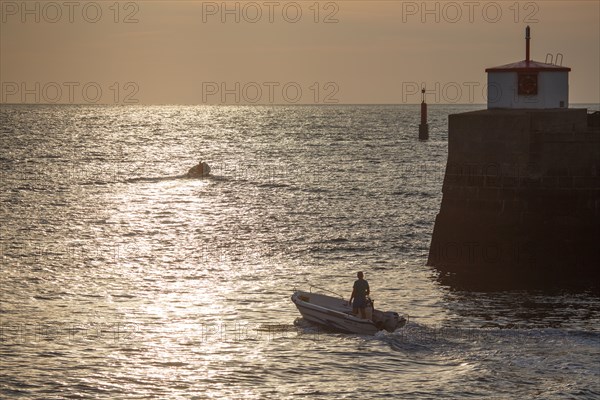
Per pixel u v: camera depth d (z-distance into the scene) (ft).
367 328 151.94
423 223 275.80
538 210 187.42
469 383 129.18
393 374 133.49
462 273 194.59
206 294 180.45
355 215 295.28
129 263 211.20
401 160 547.08
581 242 185.68
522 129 187.01
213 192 371.56
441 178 426.92
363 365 137.39
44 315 162.71
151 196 355.36
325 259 217.56
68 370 133.80
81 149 643.04
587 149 184.85
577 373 132.57
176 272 201.36
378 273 200.34
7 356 139.13
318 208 315.17
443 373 133.49
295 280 193.67
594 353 141.28
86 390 126.62
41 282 188.96
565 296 176.65
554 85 195.42
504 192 189.57
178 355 141.28
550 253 187.11
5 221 276.82
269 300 176.24
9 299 173.78
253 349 144.66
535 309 167.53
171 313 165.68
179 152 634.84
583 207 185.47
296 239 247.09
